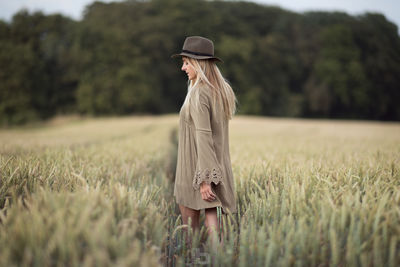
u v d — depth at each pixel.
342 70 54.16
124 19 49.56
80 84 42.44
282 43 56.94
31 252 1.20
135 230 1.46
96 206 1.47
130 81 42.25
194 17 53.38
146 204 1.85
